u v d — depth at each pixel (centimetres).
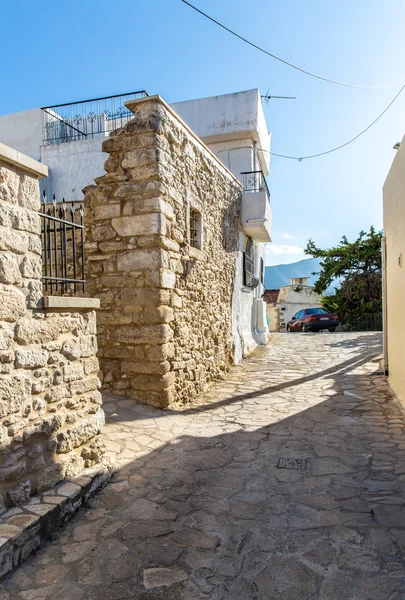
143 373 563
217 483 363
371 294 2048
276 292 3164
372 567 248
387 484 353
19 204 289
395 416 543
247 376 841
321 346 1238
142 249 566
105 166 589
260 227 1045
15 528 254
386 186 735
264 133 1317
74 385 343
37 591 230
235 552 266
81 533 285
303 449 438
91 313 371
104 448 383
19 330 285
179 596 228
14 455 280
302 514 310
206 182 770
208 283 772
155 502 329
